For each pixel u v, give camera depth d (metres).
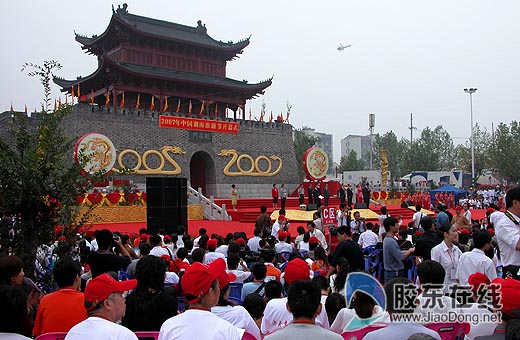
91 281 5.20
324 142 174.62
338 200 46.28
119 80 46.22
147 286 6.34
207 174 49.75
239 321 6.32
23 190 9.00
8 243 9.13
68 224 9.72
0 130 37.97
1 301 4.58
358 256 10.52
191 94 51.03
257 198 47.38
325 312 7.11
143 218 33.94
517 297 5.07
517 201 7.95
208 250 13.80
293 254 12.05
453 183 75.31
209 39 55.78
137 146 43.84
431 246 11.39
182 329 4.91
